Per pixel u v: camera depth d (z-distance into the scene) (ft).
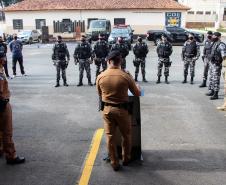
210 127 23.63
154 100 31.35
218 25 172.96
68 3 127.13
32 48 92.22
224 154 18.94
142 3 124.16
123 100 16.31
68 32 121.39
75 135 22.20
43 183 15.87
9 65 58.39
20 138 21.75
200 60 61.62
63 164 17.85
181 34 91.20
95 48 38.73
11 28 128.98
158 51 39.01
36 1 130.62
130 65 55.67
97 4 125.29
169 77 43.98
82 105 30.01
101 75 16.62
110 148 16.75
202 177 16.26
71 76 45.37
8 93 17.42
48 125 24.41
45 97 33.32
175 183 15.74
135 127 17.70
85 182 15.92
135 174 16.63
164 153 19.08
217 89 31.53
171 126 23.82
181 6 122.83
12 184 15.80
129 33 82.43
